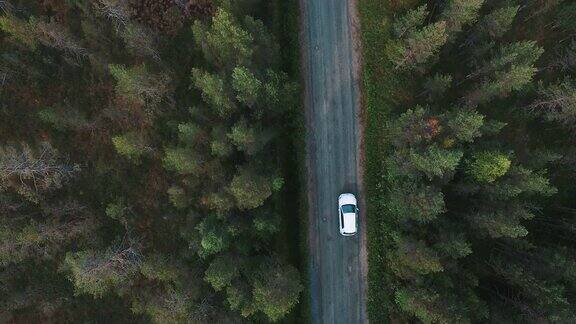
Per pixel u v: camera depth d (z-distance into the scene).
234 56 43.75
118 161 53.38
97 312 53.22
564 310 40.25
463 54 50.16
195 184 46.34
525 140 52.59
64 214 49.81
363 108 52.31
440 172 39.97
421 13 43.69
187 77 52.50
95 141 53.66
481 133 42.97
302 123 52.22
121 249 47.16
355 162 52.56
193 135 43.75
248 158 45.91
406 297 43.81
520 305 43.00
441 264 43.38
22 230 45.34
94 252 45.16
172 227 52.59
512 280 43.75
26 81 53.25
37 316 53.88
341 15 52.41
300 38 52.56
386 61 51.53
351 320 52.66
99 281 43.56
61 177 49.62
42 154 45.97
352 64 52.38
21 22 45.25
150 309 43.53
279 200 51.50
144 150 49.56
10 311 52.50
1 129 53.06
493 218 41.28
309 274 52.66
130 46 48.47
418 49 44.34
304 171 52.47
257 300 41.12
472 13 43.00
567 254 44.00
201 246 43.88
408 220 46.28
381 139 51.78
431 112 46.06
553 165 50.00
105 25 50.06
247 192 40.91
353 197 51.25
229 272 41.28
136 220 52.88
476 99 46.38
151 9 52.78
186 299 41.97
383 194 51.31
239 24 44.19
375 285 52.00
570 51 48.53
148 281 51.47
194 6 52.84
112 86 53.22
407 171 43.72
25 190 45.81
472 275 44.22
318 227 52.75
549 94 46.44
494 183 42.19
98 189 53.28
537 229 48.84
